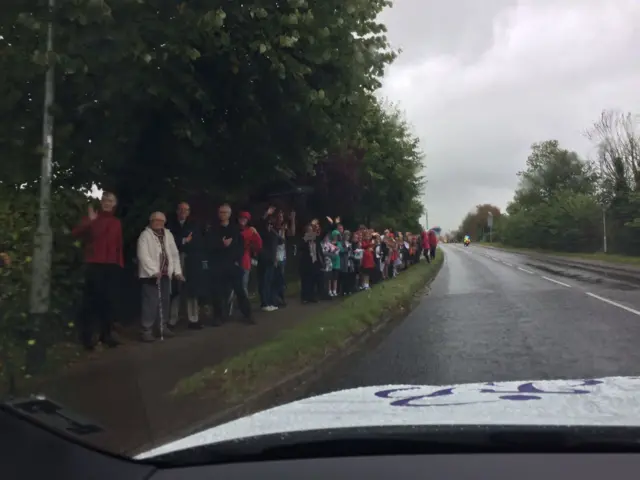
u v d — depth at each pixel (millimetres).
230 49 9664
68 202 9016
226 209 11406
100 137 9461
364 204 28891
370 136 28641
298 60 10391
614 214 54188
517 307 15711
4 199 7723
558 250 66375
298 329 10805
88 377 7488
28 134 8688
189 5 8891
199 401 6680
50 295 7973
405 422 1988
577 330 11742
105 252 8969
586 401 2438
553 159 91938
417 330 12273
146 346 9469
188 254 11086
